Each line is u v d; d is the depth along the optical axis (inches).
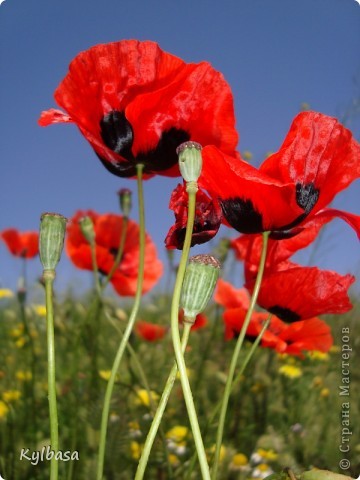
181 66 12.4
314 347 21.2
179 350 7.8
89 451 21.2
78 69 11.9
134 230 27.2
